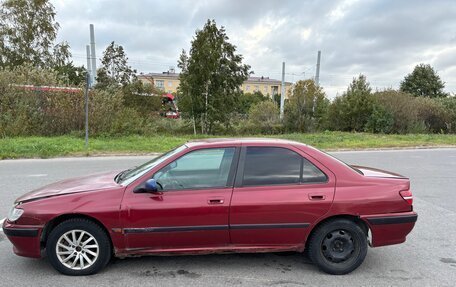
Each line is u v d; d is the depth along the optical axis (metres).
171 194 3.67
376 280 3.68
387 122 23.17
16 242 3.65
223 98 21.88
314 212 3.72
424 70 42.81
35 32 30.59
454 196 7.26
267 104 27.11
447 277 3.75
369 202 3.76
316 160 3.88
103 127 17.64
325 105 25.67
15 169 9.92
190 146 3.95
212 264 4.02
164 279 3.65
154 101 24.55
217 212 3.65
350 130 25.06
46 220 3.58
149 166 4.02
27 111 16.75
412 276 3.77
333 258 3.80
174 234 3.65
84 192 3.71
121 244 3.65
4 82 16.41
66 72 30.61
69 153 12.84
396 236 3.85
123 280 3.62
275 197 3.70
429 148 16.80
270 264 4.04
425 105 24.59
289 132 23.88
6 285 3.49
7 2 29.66
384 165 11.28
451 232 5.15
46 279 3.62
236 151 3.89
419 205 6.56
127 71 23.67
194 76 21.42
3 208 6.00
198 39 21.42
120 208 3.60
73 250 3.69
